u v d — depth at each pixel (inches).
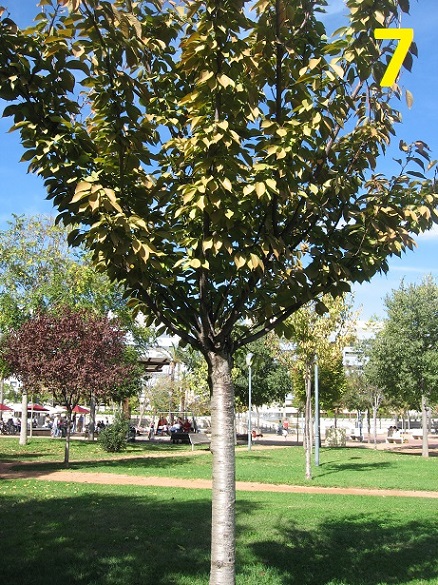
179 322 178.9
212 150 146.6
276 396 1491.1
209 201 142.7
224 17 146.6
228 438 154.9
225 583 146.3
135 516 342.0
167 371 1993.1
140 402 1977.1
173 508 372.5
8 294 1040.2
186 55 149.4
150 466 695.1
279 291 173.9
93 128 165.5
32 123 154.4
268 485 527.5
